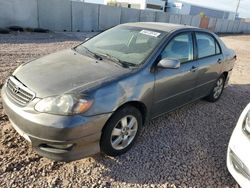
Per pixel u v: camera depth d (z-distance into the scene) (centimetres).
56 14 1948
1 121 356
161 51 342
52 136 246
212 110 495
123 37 383
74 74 288
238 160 261
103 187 260
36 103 252
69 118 245
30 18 1800
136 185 270
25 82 276
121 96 280
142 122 338
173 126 406
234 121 459
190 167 309
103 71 298
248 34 4541
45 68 306
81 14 2136
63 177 267
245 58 1291
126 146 316
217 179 293
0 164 272
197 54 420
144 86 309
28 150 300
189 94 420
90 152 272
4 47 975
